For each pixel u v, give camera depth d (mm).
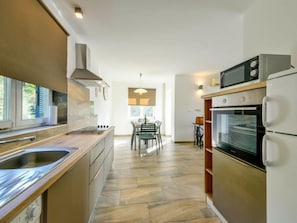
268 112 1073
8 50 1235
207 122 2176
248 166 1305
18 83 1684
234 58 4059
